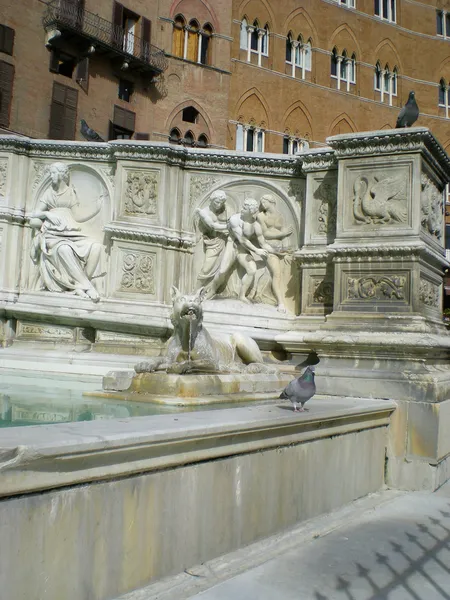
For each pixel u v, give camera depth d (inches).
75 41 1141.7
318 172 350.9
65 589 115.5
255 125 1397.6
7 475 103.7
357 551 173.9
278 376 270.8
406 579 155.6
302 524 191.0
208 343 245.3
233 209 378.3
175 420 152.1
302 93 1454.2
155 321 360.2
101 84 1202.6
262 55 1422.2
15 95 1072.2
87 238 386.9
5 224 384.5
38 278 386.6
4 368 346.3
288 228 370.6
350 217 309.6
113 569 126.0
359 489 231.3
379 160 305.4
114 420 146.9
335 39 1510.8
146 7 1269.7
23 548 107.6
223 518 157.3
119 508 127.3
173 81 1300.4
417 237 293.3
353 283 305.0
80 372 336.2
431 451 252.7
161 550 138.3
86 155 388.5
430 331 283.6
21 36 1080.2
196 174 382.9
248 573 151.6
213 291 372.2
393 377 265.4
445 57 1621.6
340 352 288.8
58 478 112.7
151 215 373.4
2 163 391.2
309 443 194.9
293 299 366.0
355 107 1526.8
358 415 220.5
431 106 1605.6
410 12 1605.6
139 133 1263.5
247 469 165.5
